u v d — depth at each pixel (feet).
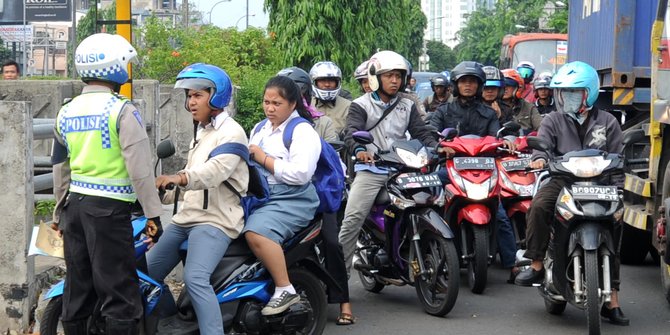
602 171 21.77
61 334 21.63
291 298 19.66
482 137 26.91
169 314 19.38
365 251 26.68
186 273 18.79
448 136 26.58
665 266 26.76
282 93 20.57
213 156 18.72
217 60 67.87
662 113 27.61
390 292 28.27
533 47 87.45
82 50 18.06
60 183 18.70
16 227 22.48
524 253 23.80
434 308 24.97
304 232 20.65
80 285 18.28
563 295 22.85
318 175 21.04
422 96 81.00
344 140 26.40
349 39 68.80
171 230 19.63
